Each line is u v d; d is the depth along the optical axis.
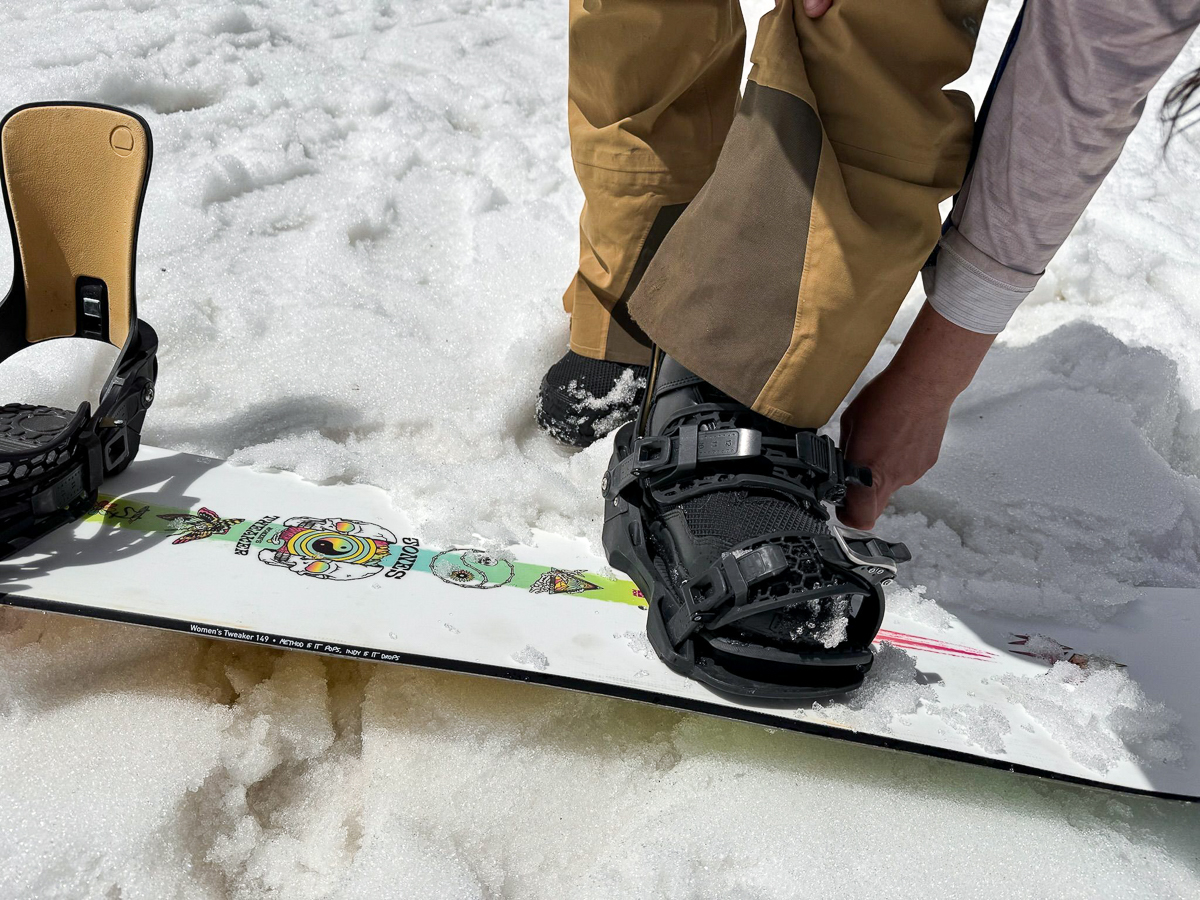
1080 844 1.06
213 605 1.06
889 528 1.59
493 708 1.14
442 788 1.05
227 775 1.02
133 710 1.04
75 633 1.12
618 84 1.48
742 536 1.10
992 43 3.66
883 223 1.04
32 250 1.21
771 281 1.07
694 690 1.06
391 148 2.55
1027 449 1.77
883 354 2.07
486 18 3.49
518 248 2.22
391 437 1.64
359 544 1.25
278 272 2.04
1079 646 1.34
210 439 1.53
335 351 1.80
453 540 1.30
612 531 1.25
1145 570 1.56
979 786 1.13
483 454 1.61
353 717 1.14
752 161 1.06
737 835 1.04
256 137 2.46
